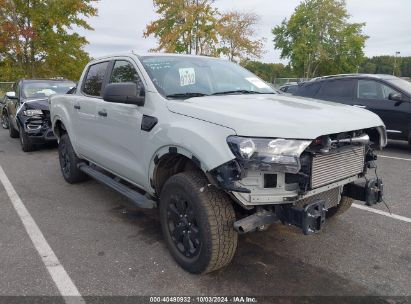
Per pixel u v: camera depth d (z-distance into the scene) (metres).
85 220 4.31
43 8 21.03
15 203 4.91
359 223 4.18
